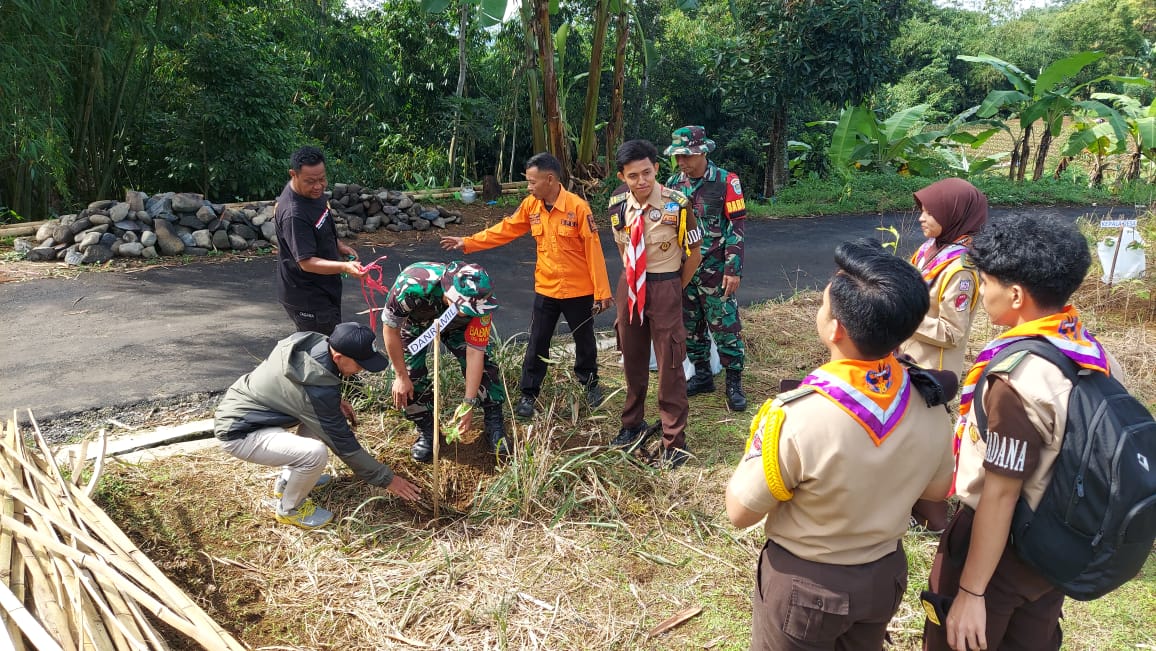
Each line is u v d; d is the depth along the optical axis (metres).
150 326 5.67
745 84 14.35
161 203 7.88
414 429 4.10
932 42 30.55
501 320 6.16
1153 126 16.02
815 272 8.31
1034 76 30.77
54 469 2.92
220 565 2.96
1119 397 1.65
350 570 2.97
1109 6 30.11
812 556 1.72
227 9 11.75
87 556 2.23
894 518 1.69
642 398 3.88
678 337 3.62
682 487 3.62
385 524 3.27
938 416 1.72
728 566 3.08
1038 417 1.66
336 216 9.31
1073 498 1.63
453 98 16.64
